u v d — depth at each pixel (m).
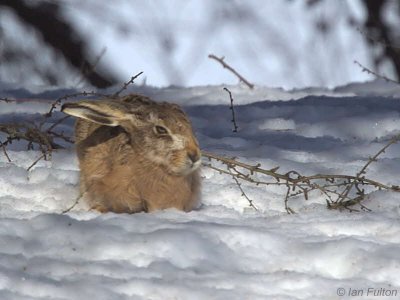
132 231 12.05
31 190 14.11
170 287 10.61
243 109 20.55
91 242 11.65
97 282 10.74
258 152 16.59
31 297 10.39
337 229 12.46
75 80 31.53
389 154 16.62
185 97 22.80
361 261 11.36
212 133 18.69
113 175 13.42
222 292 10.57
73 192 14.12
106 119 13.34
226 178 15.09
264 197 14.27
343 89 24.48
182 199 13.50
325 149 17.14
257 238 11.88
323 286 10.80
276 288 10.77
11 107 20.53
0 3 31.67
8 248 11.61
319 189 14.35
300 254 11.62
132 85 24.25
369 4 32.47
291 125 19.17
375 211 13.52
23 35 31.95
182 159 13.12
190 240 11.64
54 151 16.02
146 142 13.22
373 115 19.25
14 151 16.03
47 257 11.41
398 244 11.84
